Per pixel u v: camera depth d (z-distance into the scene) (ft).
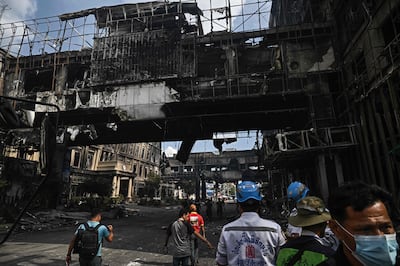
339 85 57.57
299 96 60.75
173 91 65.62
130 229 53.78
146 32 70.23
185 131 77.56
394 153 34.40
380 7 40.40
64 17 77.46
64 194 105.40
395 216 4.53
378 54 41.01
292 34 63.62
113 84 68.39
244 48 67.26
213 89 63.41
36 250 31.65
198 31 74.08
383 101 37.86
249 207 8.46
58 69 75.82
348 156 49.57
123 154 167.73
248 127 74.84
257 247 7.71
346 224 4.65
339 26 57.98
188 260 16.53
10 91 76.07
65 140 72.84
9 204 69.00
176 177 213.25
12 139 72.90
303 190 10.48
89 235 13.10
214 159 209.56
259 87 63.10
